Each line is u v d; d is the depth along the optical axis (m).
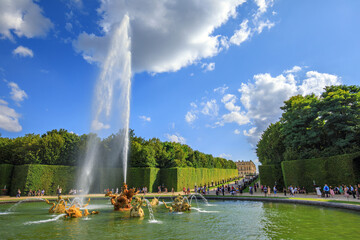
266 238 8.31
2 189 32.41
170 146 60.28
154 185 42.00
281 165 34.53
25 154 37.16
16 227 10.66
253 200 24.06
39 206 20.33
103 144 43.19
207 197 28.34
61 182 35.25
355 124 29.52
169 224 11.38
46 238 8.53
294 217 12.91
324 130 32.56
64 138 40.84
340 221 11.38
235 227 10.47
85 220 12.69
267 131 52.81
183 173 45.53
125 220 12.69
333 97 30.27
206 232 9.45
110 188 39.69
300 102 35.53
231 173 98.31
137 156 45.59
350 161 25.38
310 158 31.28
